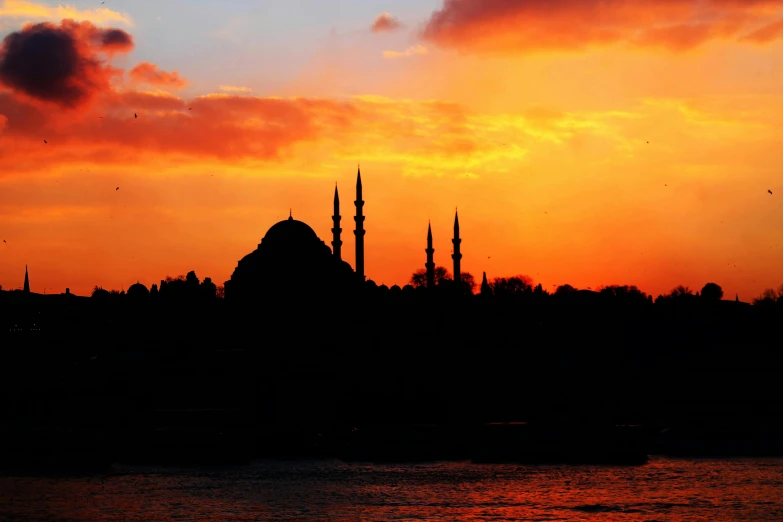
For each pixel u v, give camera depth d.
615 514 123.31
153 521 119.88
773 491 136.75
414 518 121.00
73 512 124.06
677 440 172.50
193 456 161.25
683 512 124.12
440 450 166.88
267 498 132.62
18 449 157.38
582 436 164.00
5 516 121.75
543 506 127.44
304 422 194.62
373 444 167.00
